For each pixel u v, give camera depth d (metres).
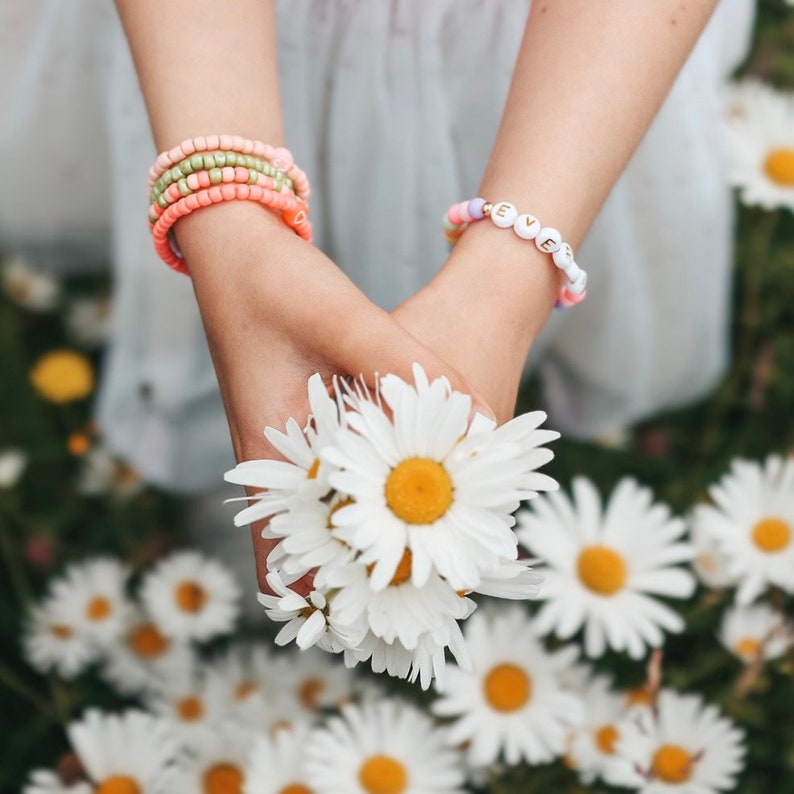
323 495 0.48
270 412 0.52
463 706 0.74
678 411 0.98
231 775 0.75
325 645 0.50
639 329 0.81
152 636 0.85
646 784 0.72
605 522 0.76
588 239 0.76
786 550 0.77
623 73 0.54
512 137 0.55
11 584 0.91
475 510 0.48
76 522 0.95
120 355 0.81
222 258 0.53
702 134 0.75
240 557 0.88
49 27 0.76
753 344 1.01
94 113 0.79
